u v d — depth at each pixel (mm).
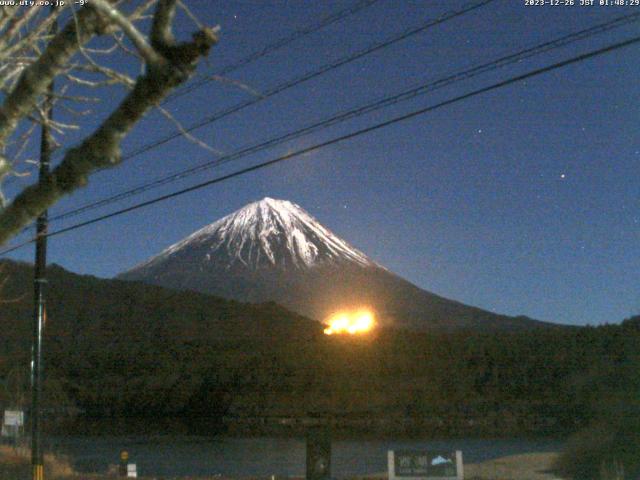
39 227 16891
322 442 24297
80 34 4184
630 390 54594
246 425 78000
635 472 31781
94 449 50781
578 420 67562
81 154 4117
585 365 82125
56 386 93000
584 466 34000
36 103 4629
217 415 88688
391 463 22703
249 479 30938
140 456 46500
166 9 3895
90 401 93375
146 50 3916
